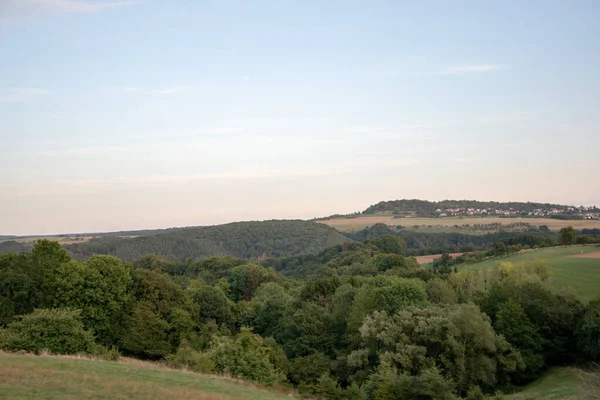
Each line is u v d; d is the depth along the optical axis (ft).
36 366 82.33
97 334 184.24
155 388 79.41
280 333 218.38
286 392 111.34
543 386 151.43
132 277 214.48
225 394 85.05
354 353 159.53
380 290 199.52
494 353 158.51
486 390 155.22
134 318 193.88
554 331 182.29
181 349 142.00
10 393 63.05
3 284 172.35
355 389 120.78
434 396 116.26
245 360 123.03
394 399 116.57
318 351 190.19
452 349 148.66
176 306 216.33
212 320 232.32
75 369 85.15
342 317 206.49
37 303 180.04
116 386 76.23
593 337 162.40
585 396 120.98
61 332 125.08
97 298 184.65
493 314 202.90
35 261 199.52
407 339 152.46
